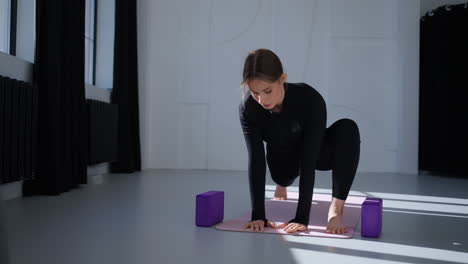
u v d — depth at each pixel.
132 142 4.95
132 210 2.43
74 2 3.38
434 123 5.25
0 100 2.46
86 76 4.65
